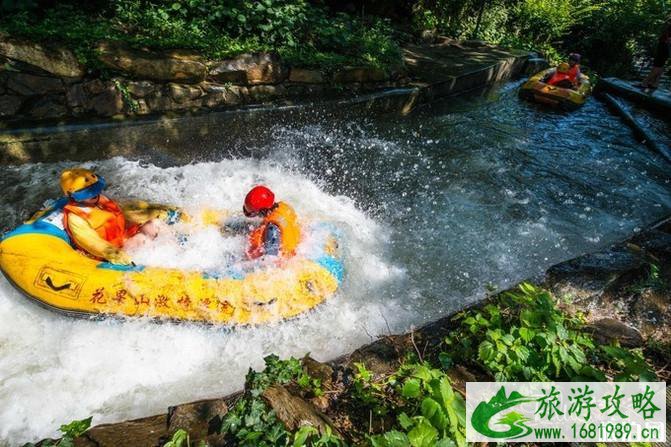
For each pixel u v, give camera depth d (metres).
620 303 4.08
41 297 4.11
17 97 6.10
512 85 13.76
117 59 6.51
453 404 2.65
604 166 8.70
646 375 3.00
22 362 3.91
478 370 3.32
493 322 3.56
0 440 3.38
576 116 11.45
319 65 8.45
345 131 8.65
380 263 5.52
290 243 4.52
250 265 4.41
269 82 7.87
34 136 5.98
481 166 8.14
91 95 6.46
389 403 3.11
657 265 4.68
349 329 4.52
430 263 5.65
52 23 6.65
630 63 19.11
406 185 7.30
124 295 4.07
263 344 4.27
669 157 9.05
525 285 3.76
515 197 7.30
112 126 6.41
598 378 3.03
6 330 4.11
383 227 6.23
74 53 6.24
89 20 7.20
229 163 7.28
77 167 6.34
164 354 4.11
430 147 8.62
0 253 4.23
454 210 6.79
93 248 4.28
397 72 9.98
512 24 18.36
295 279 4.39
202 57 7.21
